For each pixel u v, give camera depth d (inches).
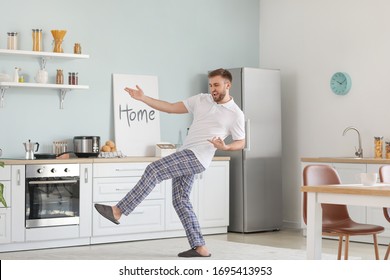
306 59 338.3
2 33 278.8
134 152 312.0
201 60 339.9
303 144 339.0
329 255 250.7
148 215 291.6
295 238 307.9
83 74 300.8
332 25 327.0
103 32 306.8
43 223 264.7
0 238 255.1
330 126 327.3
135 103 314.2
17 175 259.3
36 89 287.1
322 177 201.8
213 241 285.1
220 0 347.6
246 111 323.6
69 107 296.2
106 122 307.4
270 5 355.9
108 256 242.5
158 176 221.5
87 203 275.9
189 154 223.5
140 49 318.3
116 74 309.7
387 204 159.0
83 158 279.6
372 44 310.5
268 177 332.5
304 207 190.7
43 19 289.1
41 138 288.4
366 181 175.5
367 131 311.6
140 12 319.0
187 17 335.3
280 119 336.2
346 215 208.1
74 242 274.5
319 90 332.2
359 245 284.5
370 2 311.4
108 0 308.3
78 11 299.3
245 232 324.5
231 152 329.4
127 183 286.5
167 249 260.4
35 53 277.7
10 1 280.8
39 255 246.2
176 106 229.3
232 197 329.1
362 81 314.2
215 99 224.2
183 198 236.7
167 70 327.6
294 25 344.5
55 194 268.2
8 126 280.1
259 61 359.6
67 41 295.7
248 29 357.4
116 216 220.1
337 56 324.5
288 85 346.6
